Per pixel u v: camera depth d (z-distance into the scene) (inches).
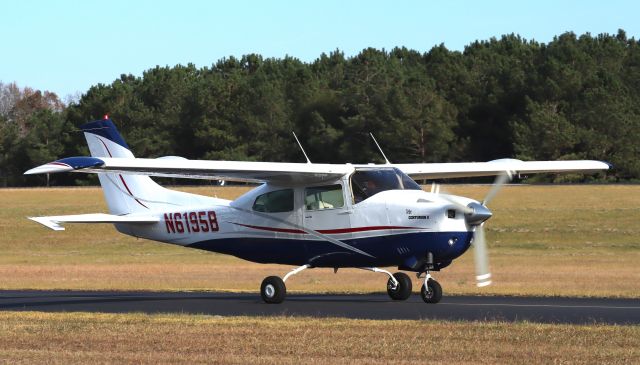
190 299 1417.3
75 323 1061.8
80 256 2925.7
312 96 6584.6
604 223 3444.9
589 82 6220.5
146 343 906.7
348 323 1029.8
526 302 1289.4
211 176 1306.6
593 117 5782.5
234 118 6624.0
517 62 6781.5
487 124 6417.3
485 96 6501.0
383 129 5994.1
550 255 2652.6
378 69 6688.0
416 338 913.5
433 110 5974.4
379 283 1806.1
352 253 1295.5
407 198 1264.8
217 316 1128.2
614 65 6879.9
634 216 3555.6
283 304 1311.5
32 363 804.6
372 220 1272.1
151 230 1505.9
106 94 6943.9
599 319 1066.1
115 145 1498.5
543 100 6166.3
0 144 6934.1
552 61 6274.6
